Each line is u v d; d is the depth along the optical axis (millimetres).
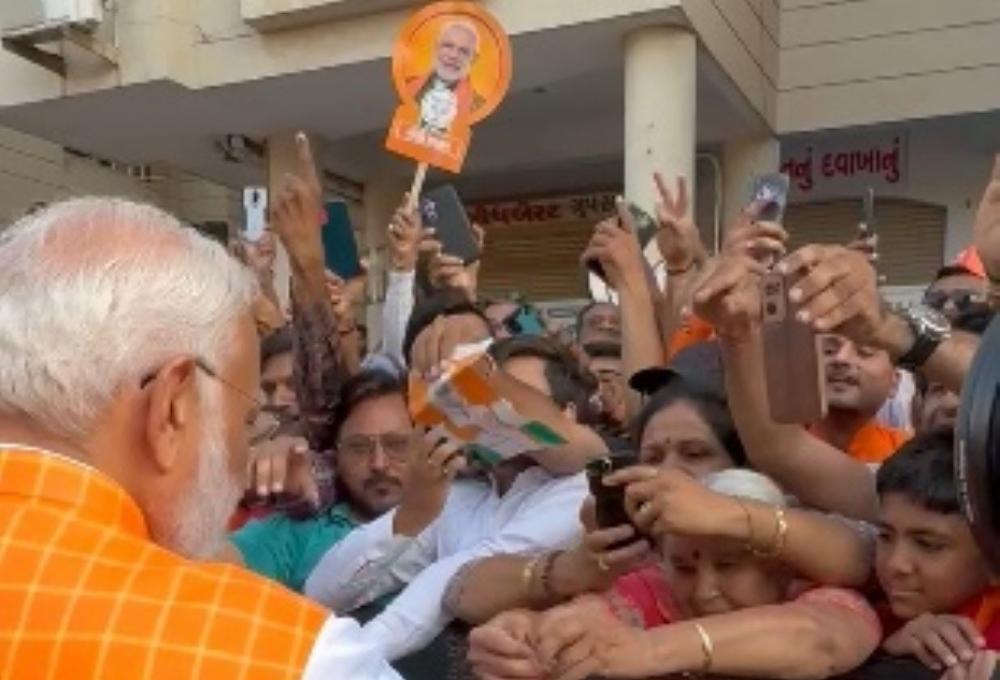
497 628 1383
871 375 1953
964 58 7195
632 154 5844
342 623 990
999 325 1032
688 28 5797
